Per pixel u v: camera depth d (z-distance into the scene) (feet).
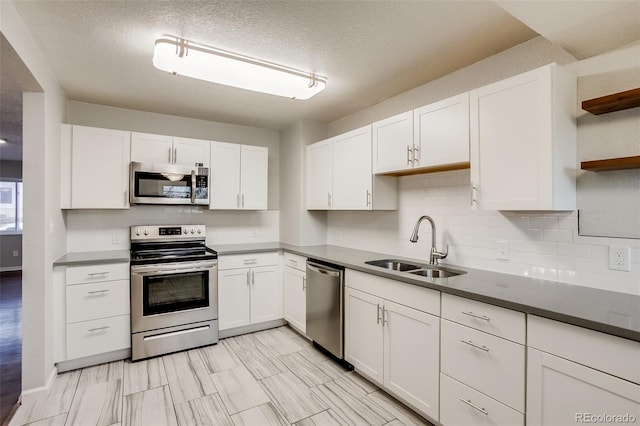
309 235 12.40
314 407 6.90
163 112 11.32
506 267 6.89
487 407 5.15
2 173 21.22
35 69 6.66
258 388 7.63
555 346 4.34
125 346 9.00
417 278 6.45
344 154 10.07
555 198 5.29
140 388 7.60
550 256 6.17
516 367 4.77
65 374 8.22
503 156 5.89
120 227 10.73
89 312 8.57
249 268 11.04
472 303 5.38
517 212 6.70
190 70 7.36
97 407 6.86
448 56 7.28
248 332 11.16
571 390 4.18
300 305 10.53
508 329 4.88
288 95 8.84
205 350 9.74
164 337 9.39
